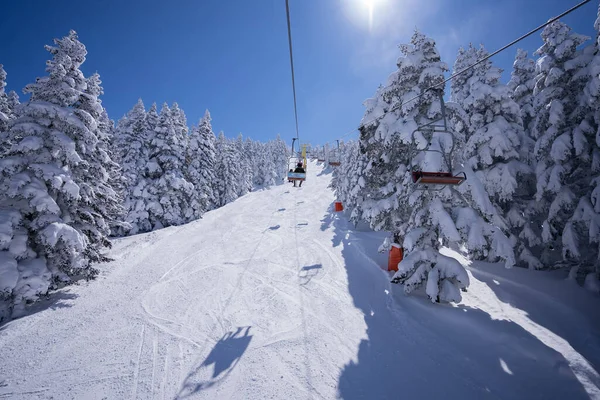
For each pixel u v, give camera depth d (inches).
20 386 208.5
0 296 310.7
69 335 277.3
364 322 298.2
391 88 432.5
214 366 229.8
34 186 338.3
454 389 201.2
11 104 853.8
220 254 564.4
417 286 329.7
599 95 365.1
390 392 200.1
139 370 225.8
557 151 411.8
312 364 231.5
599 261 382.9
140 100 1077.1
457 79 681.6
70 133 393.7
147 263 511.2
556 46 443.8
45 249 348.2
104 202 482.0
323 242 644.1
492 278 438.6
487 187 480.7
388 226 501.4
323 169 3189.0
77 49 402.6
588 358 234.4
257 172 2691.9
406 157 438.0
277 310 327.3
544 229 444.1
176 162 974.4
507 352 239.3
